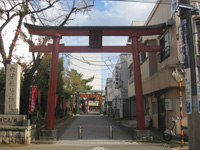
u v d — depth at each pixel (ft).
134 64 42.73
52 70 42.09
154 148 33.17
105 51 43.93
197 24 40.60
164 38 47.88
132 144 36.60
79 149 32.27
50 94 41.24
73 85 146.10
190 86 25.16
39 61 50.42
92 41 43.70
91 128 60.54
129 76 97.45
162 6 48.14
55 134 39.60
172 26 42.80
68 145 35.70
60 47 43.96
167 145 35.29
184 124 40.63
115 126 66.64
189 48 25.91
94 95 160.66
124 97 95.25
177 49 40.47
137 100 41.39
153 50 44.70
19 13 47.62
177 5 28.04
